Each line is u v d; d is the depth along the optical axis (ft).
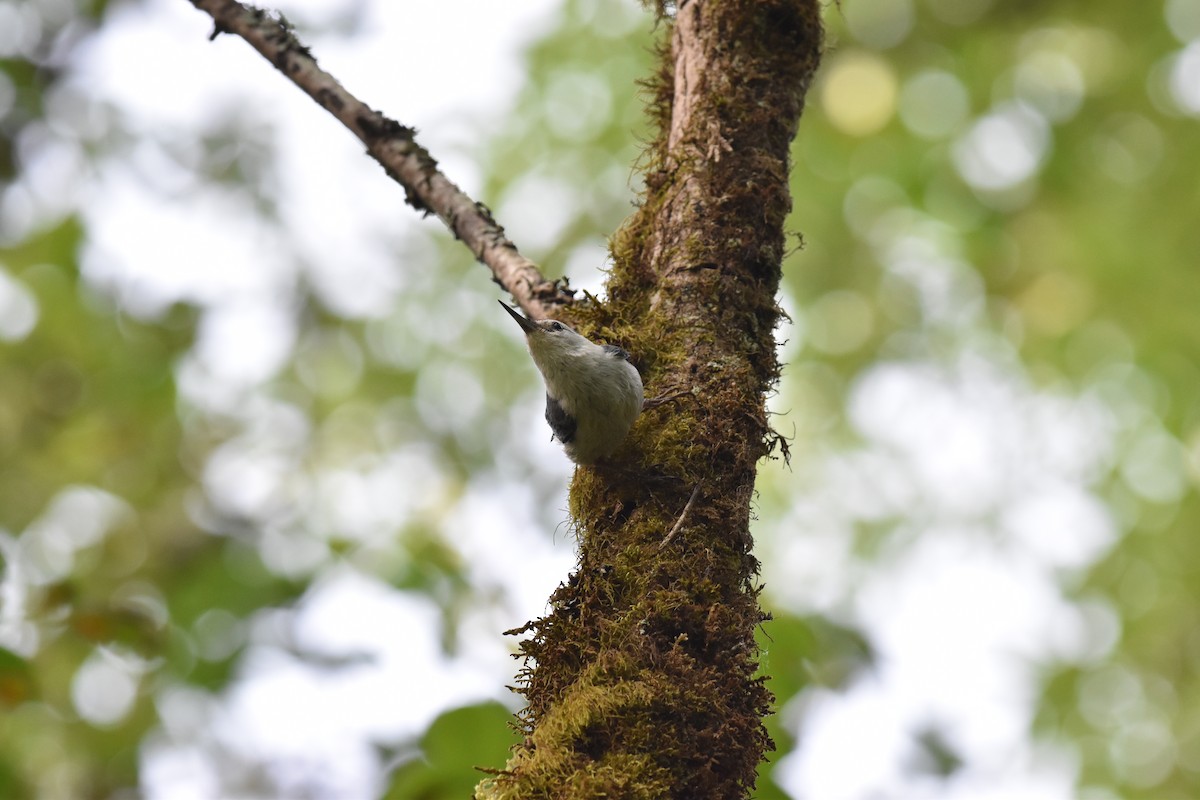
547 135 48.26
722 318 18.49
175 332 46.47
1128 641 44.68
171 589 38.83
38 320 45.80
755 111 19.71
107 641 23.79
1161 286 43.96
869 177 45.96
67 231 45.50
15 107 43.60
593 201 47.11
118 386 45.57
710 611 15.61
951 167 45.29
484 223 21.53
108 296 46.24
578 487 18.81
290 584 35.24
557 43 48.60
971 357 46.57
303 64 22.07
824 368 46.55
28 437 44.91
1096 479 46.42
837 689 22.90
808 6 20.49
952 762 25.90
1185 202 43.60
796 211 46.26
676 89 20.70
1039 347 45.88
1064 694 43.91
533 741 15.12
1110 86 44.68
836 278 46.50
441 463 46.73
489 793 14.64
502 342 48.67
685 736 14.47
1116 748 43.45
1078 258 44.86
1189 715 43.52
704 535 16.48
